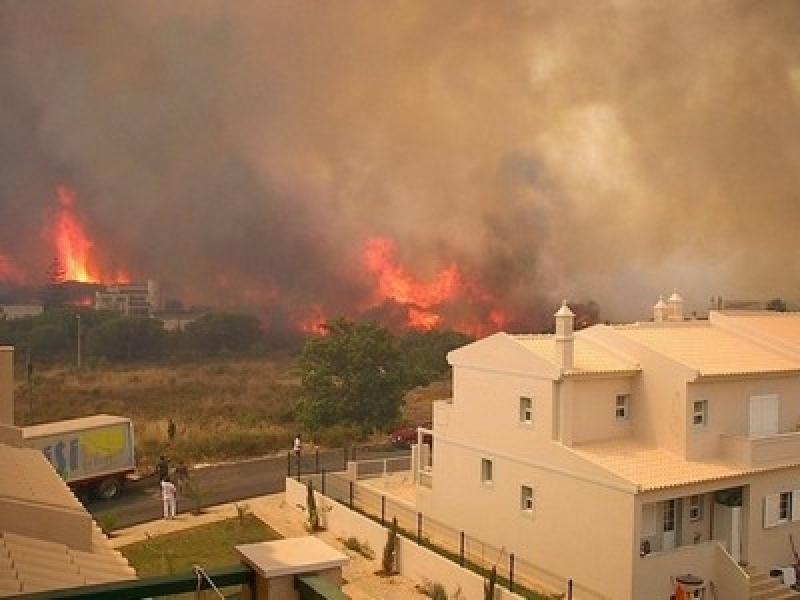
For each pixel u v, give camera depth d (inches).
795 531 1175.6
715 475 1071.6
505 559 1194.6
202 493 1537.9
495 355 1227.2
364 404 2165.4
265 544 270.5
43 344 2679.6
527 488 1168.8
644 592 1012.5
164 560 1159.0
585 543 1071.0
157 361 2797.7
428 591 1055.0
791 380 1233.4
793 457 1167.6
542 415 1142.3
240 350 2844.5
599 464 1058.1
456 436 1300.4
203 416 2223.2
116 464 1494.8
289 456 1765.5
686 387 1113.4
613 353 1210.0
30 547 452.4
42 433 1357.0
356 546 1219.2
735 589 1045.8
